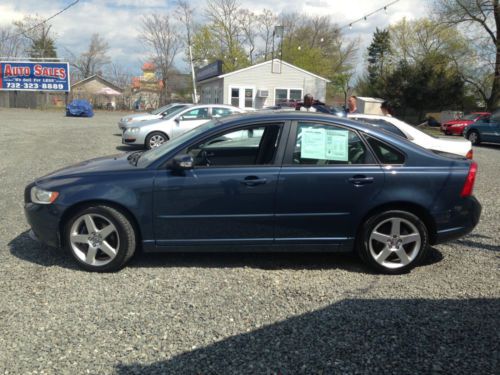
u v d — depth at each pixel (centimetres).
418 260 452
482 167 1230
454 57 4056
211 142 448
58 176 453
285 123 449
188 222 438
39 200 440
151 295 396
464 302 393
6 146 1370
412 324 354
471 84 4069
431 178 441
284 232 445
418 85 4147
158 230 438
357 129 451
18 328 338
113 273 442
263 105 3416
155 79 6284
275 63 3375
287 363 302
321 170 438
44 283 415
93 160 514
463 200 449
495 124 1920
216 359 305
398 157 448
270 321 356
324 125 450
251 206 436
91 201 432
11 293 393
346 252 495
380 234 448
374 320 360
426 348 322
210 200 434
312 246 452
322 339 331
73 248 441
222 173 434
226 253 504
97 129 2108
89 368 293
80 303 378
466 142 803
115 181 433
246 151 452
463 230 455
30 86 3938
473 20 3316
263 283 427
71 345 318
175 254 497
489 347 323
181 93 5828
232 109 1408
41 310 365
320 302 390
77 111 3341
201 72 4219
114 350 313
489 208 732
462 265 481
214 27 5475
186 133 495
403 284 430
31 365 295
